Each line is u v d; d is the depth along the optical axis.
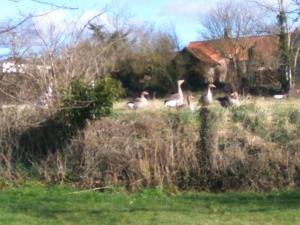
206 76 67.94
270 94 55.00
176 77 66.12
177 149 18.17
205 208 14.74
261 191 17.62
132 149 18.20
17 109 19.56
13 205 15.14
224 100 22.36
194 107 22.30
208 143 18.17
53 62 20.77
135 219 13.17
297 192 16.97
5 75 17.20
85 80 20.17
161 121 18.77
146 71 64.94
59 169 18.61
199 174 18.05
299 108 20.58
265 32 54.31
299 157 17.86
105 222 12.92
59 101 19.48
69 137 18.98
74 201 15.91
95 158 18.27
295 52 54.81
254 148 18.17
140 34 64.25
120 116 19.23
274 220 12.95
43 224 12.79
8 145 19.17
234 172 17.89
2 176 18.84
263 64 60.72
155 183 17.94
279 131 18.69
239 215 13.57
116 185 17.94
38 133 19.25
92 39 24.30
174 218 13.23
